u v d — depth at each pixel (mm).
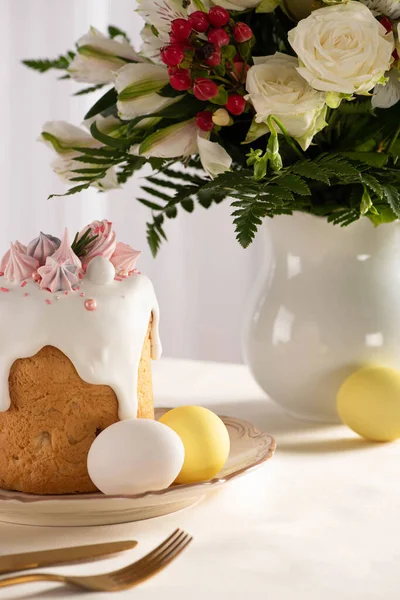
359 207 976
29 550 810
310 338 1019
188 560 786
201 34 930
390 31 941
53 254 910
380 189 920
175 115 969
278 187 908
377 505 871
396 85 957
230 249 2145
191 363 1319
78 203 2275
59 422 891
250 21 988
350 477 926
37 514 837
